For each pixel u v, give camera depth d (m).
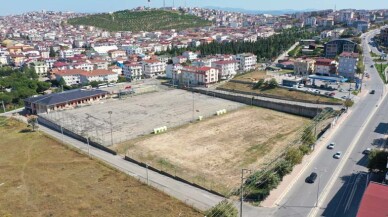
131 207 67.25
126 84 191.50
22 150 98.75
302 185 71.06
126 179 79.75
